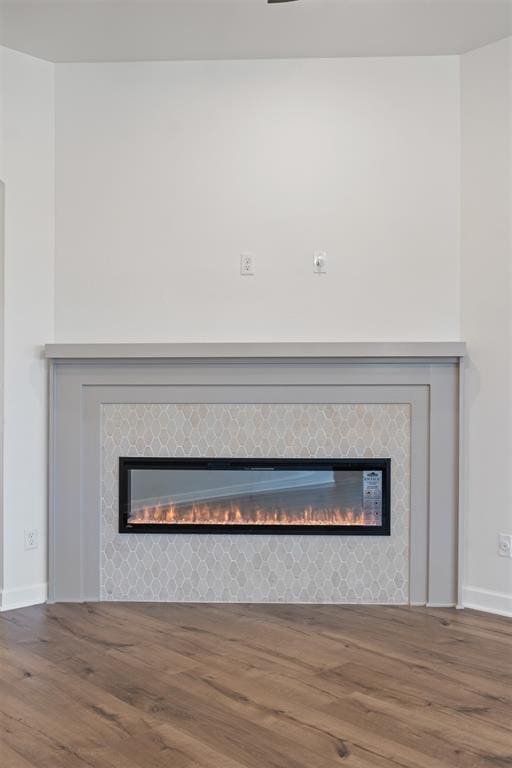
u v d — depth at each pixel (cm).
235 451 381
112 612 364
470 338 374
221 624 345
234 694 267
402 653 307
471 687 274
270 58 383
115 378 381
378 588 378
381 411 377
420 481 376
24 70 378
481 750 227
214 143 386
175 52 376
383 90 381
